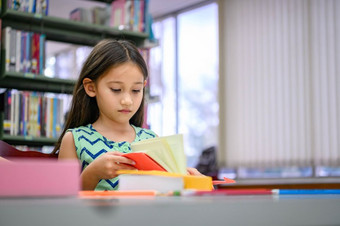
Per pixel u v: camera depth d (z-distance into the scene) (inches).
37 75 132.6
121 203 22.3
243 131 207.9
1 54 130.8
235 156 209.8
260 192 34.0
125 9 145.7
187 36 238.8
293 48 194.5
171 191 33.0
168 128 243.4
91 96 63.5
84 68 63.4
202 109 230.5
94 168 47.9
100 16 150.6
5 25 133.8
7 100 130.4
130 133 68.1
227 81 214.8
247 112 207.5
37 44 134.2
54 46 284.7
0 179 24.5
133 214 20.8
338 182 161.3
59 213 19.4
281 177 196.2
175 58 242.5
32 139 133.3
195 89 233.9
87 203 21.6
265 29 203.8
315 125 186.1
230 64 214.4
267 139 200.4
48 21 134.6
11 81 137.8
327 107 183.0
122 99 58.5
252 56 207.3
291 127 193.2
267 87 201.6
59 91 142.5
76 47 277.7
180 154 42.8
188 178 37.3
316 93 186.5
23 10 130.4
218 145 214.2
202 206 22.8
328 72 183.6
